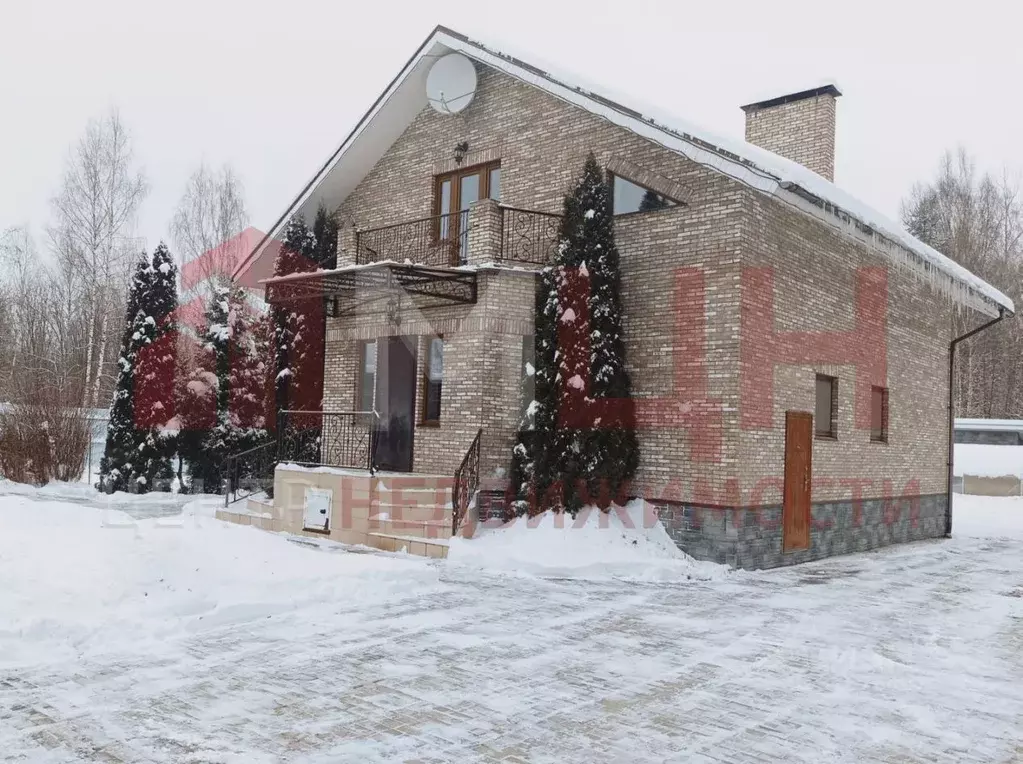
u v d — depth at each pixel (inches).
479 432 450.6
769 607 333.4
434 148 570.9
